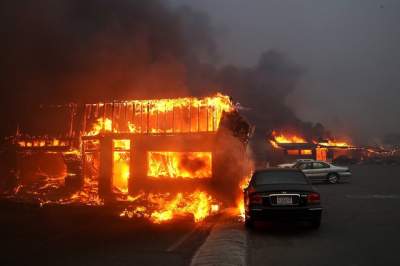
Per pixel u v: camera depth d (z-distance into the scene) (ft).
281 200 28.86
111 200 52.11
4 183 59.11
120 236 29.35
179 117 53.93
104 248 25.00
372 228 30.86
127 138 55.36
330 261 20.84
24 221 36.83
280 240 26.53
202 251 23.15
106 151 56.13
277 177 32.17
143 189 53.62
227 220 36.14
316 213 28.84
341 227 31.42
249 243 25.62
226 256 21.30
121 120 56.39
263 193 29.12
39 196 54.90
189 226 33.73
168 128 54.13
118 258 22.21
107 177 55.67
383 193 59.72
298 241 26.16
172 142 53.36
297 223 33.83
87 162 57.67
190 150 52.54
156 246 25.44
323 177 83.10
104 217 39.11
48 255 23.24
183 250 24.16
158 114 54.80
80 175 57.21
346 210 41.34
